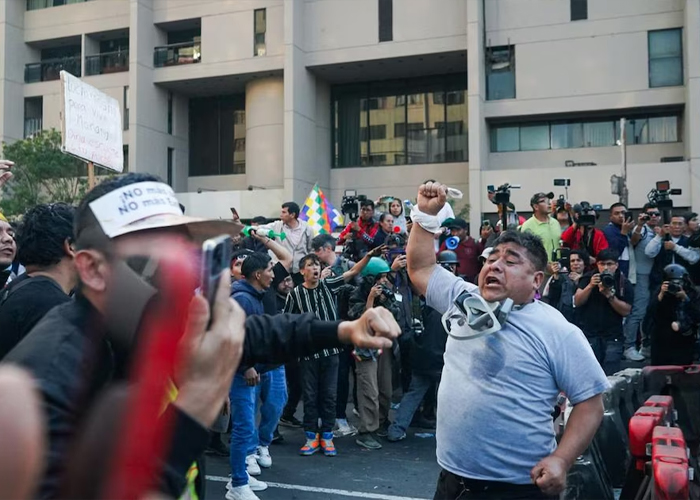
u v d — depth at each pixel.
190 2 26.75
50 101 28.94
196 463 1.39
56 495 0.98
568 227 9.81
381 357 6.83
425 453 6.11
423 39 23.56
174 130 28.41
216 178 28.44
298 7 24.77
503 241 2.65
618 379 4.75
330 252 7.18
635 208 20.78
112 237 1.13
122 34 28.80
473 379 2.55
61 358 1.09
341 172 26.52
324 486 5.15
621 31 21.78
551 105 22.33
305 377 6.08
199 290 1.09
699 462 4.15
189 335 1.07
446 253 6.33
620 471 4.27
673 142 21.86
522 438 2.46
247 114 27.12
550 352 2.50
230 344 1.10
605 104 21.88
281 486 5.14
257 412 7.21
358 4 24.38
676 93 21.20
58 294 2.46
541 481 2.34
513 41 22.73
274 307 5.96
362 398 6.30
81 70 28.84
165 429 1.03
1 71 28.81
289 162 24.44
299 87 24.77
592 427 2.46
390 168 25.94
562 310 6.92
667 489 2.66
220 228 1.23
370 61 24.28
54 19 29.11
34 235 2.57
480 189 22.22
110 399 1.04
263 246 8.12
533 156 23.08
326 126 26.64
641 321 9.30
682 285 6.41
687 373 4.86
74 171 24.64
